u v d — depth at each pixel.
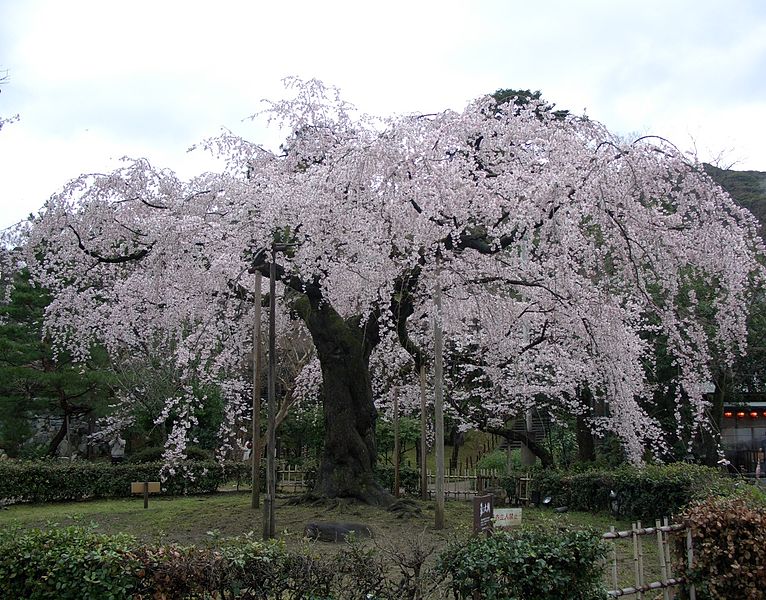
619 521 10.42
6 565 4.07
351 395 10.91
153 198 10.42
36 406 16.47
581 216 8.47
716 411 15.77
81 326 11.92
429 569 4.52
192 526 9.62
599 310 9.28
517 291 11.12
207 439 18.00
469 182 8.56
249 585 4.01
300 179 9.45
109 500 14.63
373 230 8.73
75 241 10.48
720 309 8.95
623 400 10.73
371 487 10.65
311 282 9.87
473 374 14.76
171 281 10.59
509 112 9.41
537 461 15.75
